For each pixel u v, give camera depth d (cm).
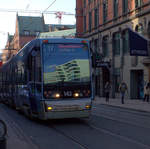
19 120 1381
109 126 1158
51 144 845
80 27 4269
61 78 1170
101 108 2020
